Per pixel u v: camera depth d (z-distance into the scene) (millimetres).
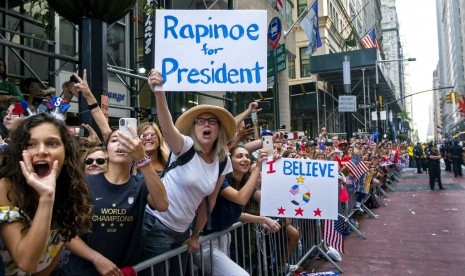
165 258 3025
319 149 9375
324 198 4508
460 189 17438
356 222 9695
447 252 7281
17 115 3297
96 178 2715
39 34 9219
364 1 60938
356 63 26578
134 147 2498
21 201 1894
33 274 2229
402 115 72375
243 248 4184
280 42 22250
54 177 1869
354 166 9453
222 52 3090
